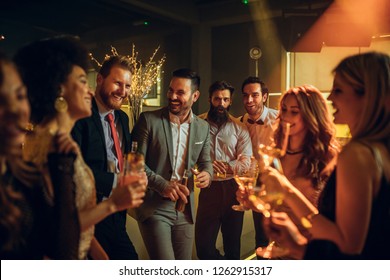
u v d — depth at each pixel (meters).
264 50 8.70
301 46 5.55
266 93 3.38
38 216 1.02
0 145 0.92
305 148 1.79
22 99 0.94
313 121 1.74
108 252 1.86
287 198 1.29
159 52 10.65
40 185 1.02
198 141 2.45
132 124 3.90
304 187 1.78
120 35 11.27
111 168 1.94
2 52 0.93
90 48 12.45
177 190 2.16
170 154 2.33
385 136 1.09
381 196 1.05
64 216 1.04
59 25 11.35
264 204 1.35
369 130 1.11
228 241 2.91
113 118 2.06
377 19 6.00
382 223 1.05
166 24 10.03
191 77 2.35
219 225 2.93
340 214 1.08
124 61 2.02
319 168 1.75
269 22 8.54
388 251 1.05
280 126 1.85
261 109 3.33
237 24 9.13
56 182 1.05
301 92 1.78
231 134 3.06
